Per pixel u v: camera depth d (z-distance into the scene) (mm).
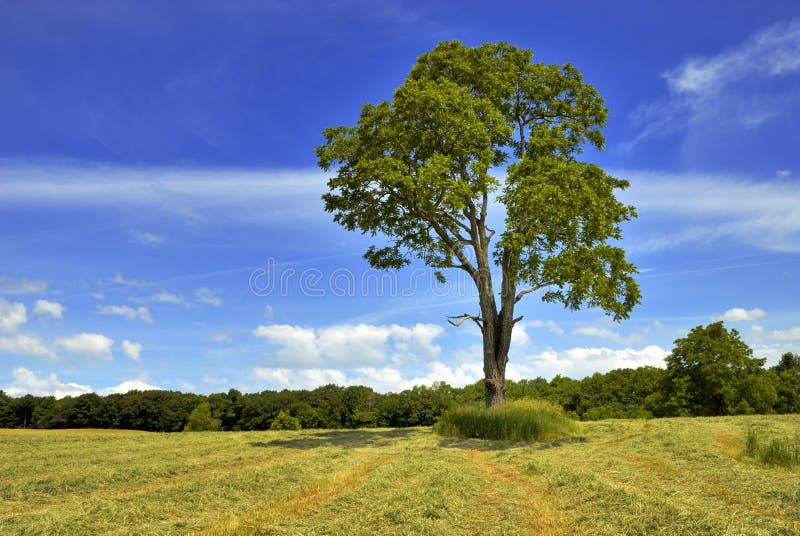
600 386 73938
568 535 6629
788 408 54094
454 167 22859
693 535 6246
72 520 7141
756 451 12008
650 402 53594
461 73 23656
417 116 21594
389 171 19703
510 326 22672
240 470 11078
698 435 15773
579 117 25016
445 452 15219
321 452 15422
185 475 11258
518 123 25516
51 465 12312
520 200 19953
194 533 6695
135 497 8555
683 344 49250
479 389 78250
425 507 7742
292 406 86625
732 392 45562
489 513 7809
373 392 89312
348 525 6930
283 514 7543
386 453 15203
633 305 21188
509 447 16594
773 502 7883
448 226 23500
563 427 19828
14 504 8531
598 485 8969
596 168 22016
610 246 20938
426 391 84688
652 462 11883
